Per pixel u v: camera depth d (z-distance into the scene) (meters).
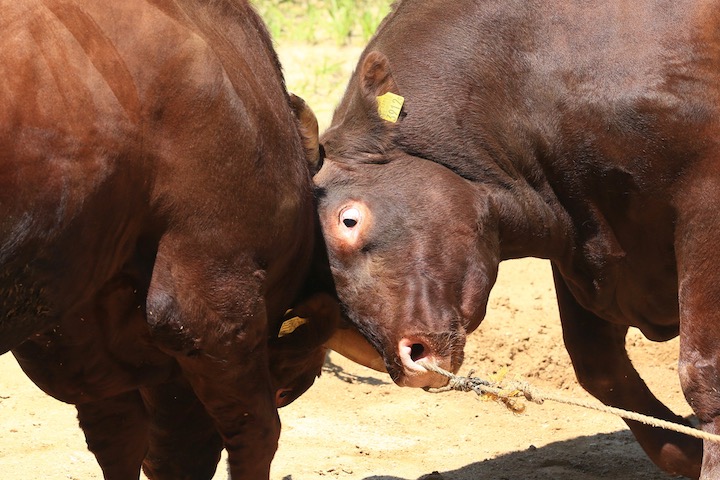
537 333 23.66
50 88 11.66
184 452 16.52
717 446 15.70
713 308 15.62
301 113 15.80
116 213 12.56
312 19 38.91
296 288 15.94
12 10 11.60
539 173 16.91
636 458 19.73
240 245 13.87
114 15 12.38
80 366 14.33
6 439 19.66
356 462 19.09
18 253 11.62
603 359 18.55
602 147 16.14
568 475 18.97
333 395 21.88
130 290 13.66
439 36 17.08
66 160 11.73
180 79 12.85
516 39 16.61
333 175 16.50
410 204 16.28
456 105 16.81
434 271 16.02
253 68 14.44
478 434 20.53
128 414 15.41
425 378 15.80
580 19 16.23
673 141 15.54
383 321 15.96
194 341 13.87
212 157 13.25
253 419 14.92
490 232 16.70
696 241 15.66
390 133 16.67
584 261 17.39
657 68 15.59
